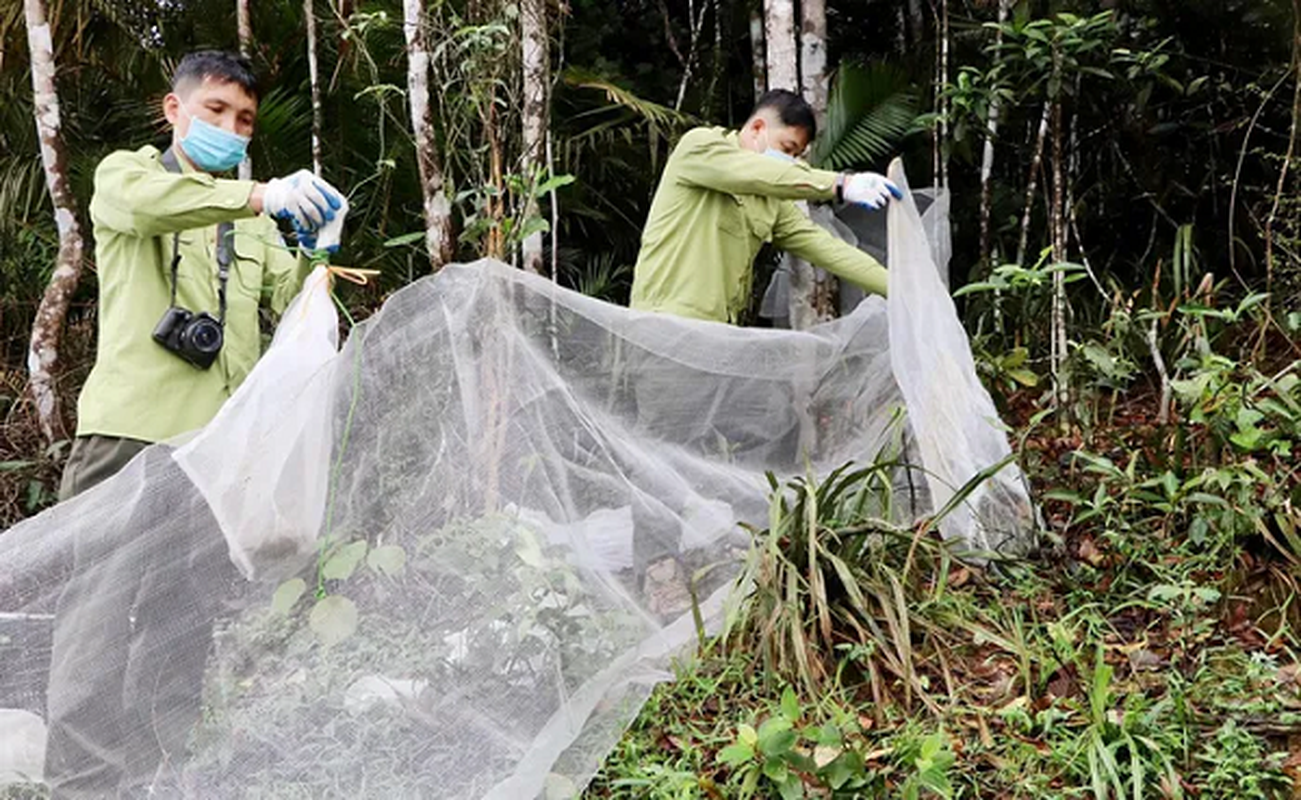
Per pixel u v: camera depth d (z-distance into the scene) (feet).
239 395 9.74
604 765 10.13
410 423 10.36
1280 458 12.96
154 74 21.85
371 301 19.43
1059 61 16.15
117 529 9.48
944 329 12.94
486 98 14.20
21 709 9.34
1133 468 12.67
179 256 10.32
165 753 9.39
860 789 9.30
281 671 9.69
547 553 10.64
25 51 21.33
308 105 21.03
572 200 21.06
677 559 12.16
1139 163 20.92
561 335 11.76
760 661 11.27
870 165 20.62
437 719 9.83
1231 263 18.04
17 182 21.74
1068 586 12.32
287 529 9.81
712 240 13.44
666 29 23.24
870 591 11.41
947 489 12.60
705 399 12.64
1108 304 18.72
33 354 17.94
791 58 16.10
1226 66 19.62
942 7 20.01
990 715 10.46
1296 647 11.14
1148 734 9.78
